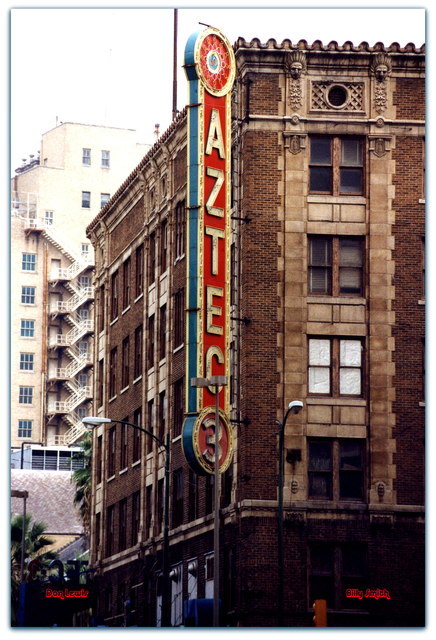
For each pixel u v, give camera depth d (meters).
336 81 53.41
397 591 50.25
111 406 75.69
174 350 63.38
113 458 74.75
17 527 82.44
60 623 70.19
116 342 75.62
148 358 68.19
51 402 152.12
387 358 52.09
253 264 52.16
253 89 53.03
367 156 53.16
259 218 52.47
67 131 159.12
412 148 53.38
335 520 50.56
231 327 53.25
